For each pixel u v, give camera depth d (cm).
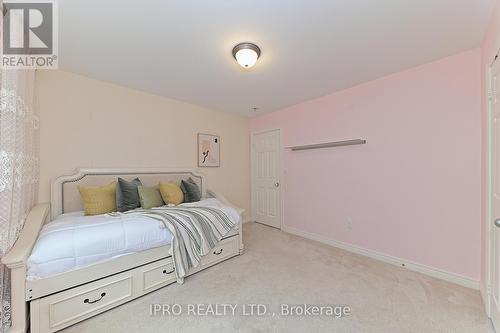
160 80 259
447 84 204
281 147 383
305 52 196
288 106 365
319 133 321
